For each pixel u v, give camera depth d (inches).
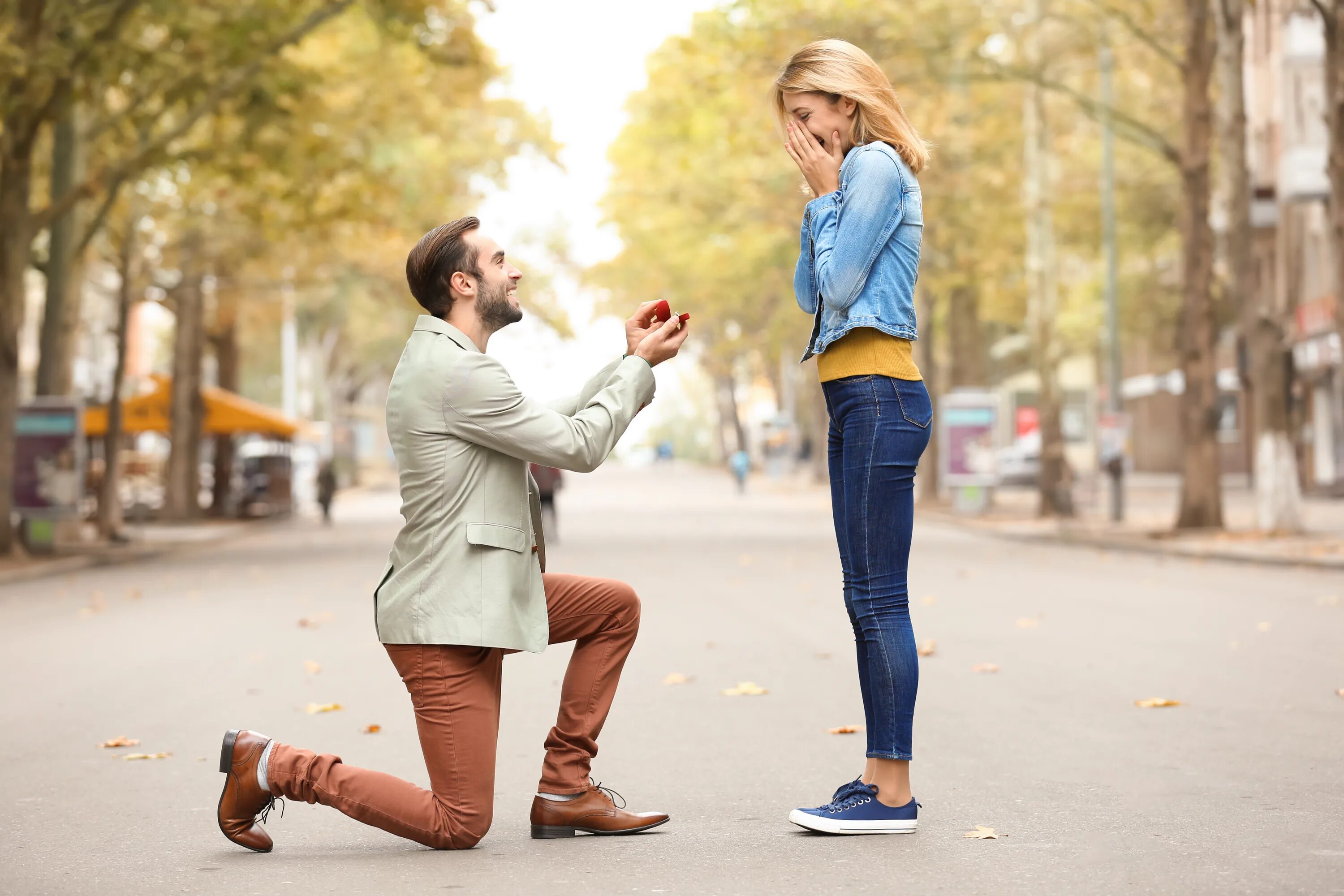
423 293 184.2
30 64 797.9
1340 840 179.8
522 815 207.9
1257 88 1524.4
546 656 423.8
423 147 1344.7
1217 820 193.3
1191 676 351.9
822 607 566.9
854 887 159.5
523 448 175.6
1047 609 537.6
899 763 185.5
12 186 917.8
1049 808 203.5
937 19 956.6
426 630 175.0
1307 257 1496.1
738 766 247.4
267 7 862.5
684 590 649.6
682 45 991.0
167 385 1517.0
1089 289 2001.7
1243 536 886.4
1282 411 892.0
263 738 183.9
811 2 946.7
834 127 178.1
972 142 1282.0
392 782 181.0
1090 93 1341.0
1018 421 2085.4
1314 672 357.7
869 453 175.6
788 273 1700.3
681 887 161.0
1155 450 2551.7
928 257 1346.0
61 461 1015.0
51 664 423.5
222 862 181.5
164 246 1382.9
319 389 2610.7
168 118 1137.4
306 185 995.9
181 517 1508.4
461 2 894.4
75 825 209.2
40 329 1042.1
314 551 1055.6
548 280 1596.9
